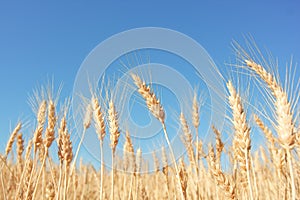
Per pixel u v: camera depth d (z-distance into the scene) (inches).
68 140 20.9
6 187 24.9
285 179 18.7
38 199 24.5
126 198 26.3
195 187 22.0
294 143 12.2
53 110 21.2
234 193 15.9
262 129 20.0
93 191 35.1
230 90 14.9
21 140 25.7
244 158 15.2
